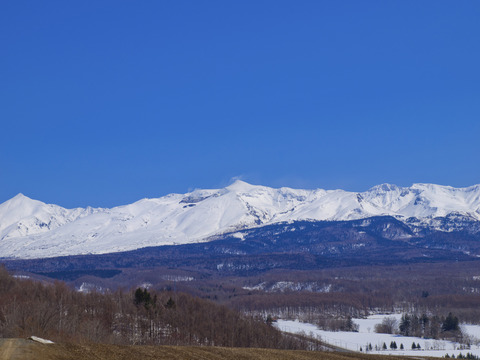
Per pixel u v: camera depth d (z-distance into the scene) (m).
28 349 92.44
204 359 98.88
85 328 177.62
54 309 181.75
